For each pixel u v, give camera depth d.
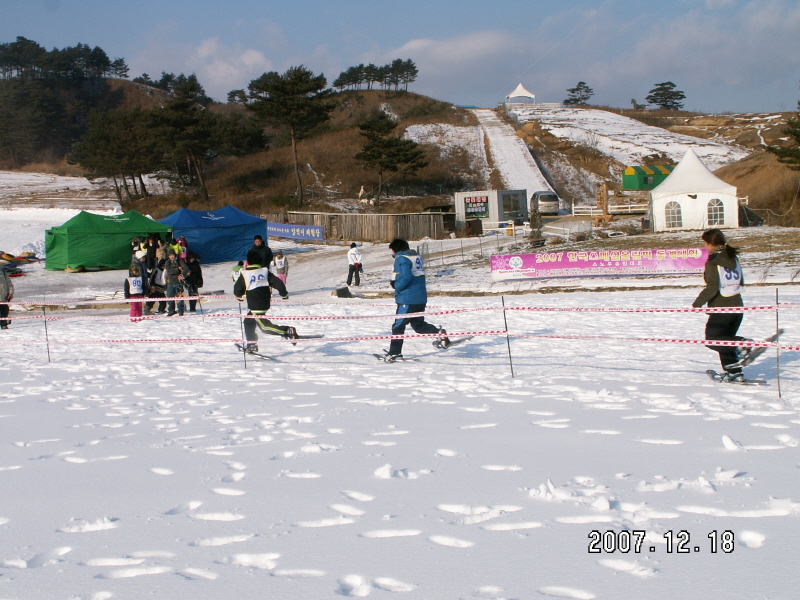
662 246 25.89
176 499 3.95
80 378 8.69
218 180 66.81
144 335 13.11
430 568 2.93
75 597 2.76
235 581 2.86
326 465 4.52
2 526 3.62
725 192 30.94
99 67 146.12
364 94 109.31
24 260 33.06
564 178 65.06
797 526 3.24
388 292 22.25
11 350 11.63
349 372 8.42
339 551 3.13
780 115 86.38
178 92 59.81
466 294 21.08
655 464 4.31
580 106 108.69
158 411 6.55
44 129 104.31
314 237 40.53
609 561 2.96
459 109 95.19
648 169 49.34
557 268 21.62
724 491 3.76
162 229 32.34
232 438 5.37
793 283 17.56
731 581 2.73
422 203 55.72
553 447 4.79
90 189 72.19
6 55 133.88
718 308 6.89
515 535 3.26
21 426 6.06
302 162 68.44
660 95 121.44
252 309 9.70
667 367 8.02
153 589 2.80
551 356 9.08
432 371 8.24
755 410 5.79
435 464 4.47
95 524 3.58
